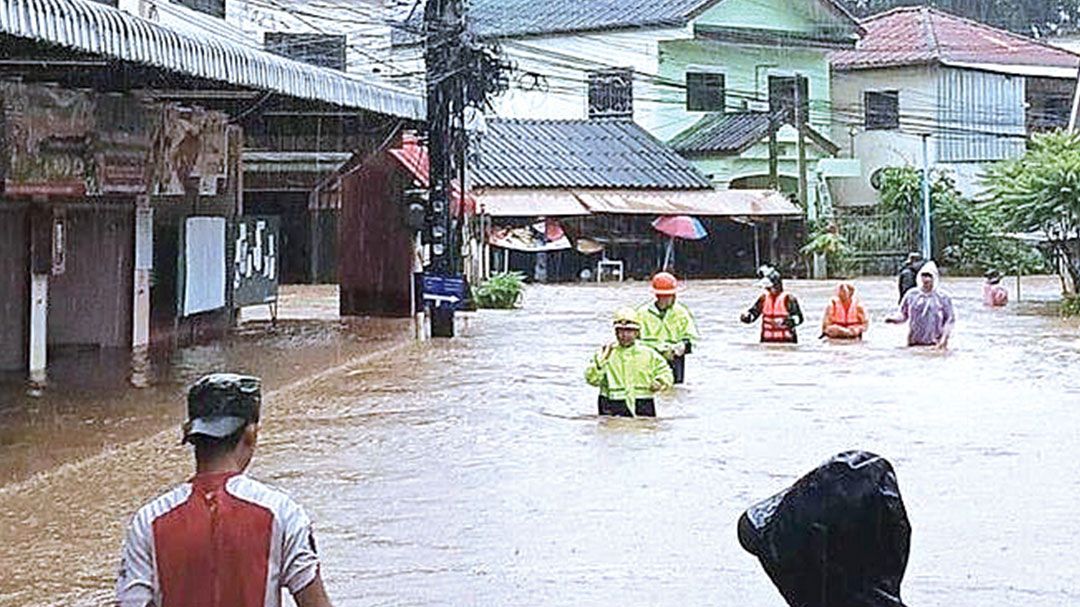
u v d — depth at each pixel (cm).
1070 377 2791
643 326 2553
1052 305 5094
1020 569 1280
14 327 2731
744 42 7662
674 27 7469
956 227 7462
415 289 3922
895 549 604
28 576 1263
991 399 2447
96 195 2689
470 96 3722
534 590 1207
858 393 2512
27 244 2714
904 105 8044
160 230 3297
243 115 3422
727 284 6512
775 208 7088
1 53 2144
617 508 1528
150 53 2050
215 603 656
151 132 2891
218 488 670
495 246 6500
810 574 601
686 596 1186
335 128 3853
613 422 2139
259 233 3891
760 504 637
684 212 6850
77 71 2430
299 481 1684
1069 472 1745
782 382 2672
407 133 4256
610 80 7625
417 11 5172
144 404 2288
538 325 4062
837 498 600
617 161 7062
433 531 1425
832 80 8169
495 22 7762
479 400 2403
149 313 3219
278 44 4762
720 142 7444
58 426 2066
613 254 6925
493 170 6675
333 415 2227
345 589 1212
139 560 664
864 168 8119
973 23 8900
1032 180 5122
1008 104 8169
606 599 1179
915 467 1780
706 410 2280
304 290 5759
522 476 1709
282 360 3006
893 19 8525
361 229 4306
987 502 1568
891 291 5953
